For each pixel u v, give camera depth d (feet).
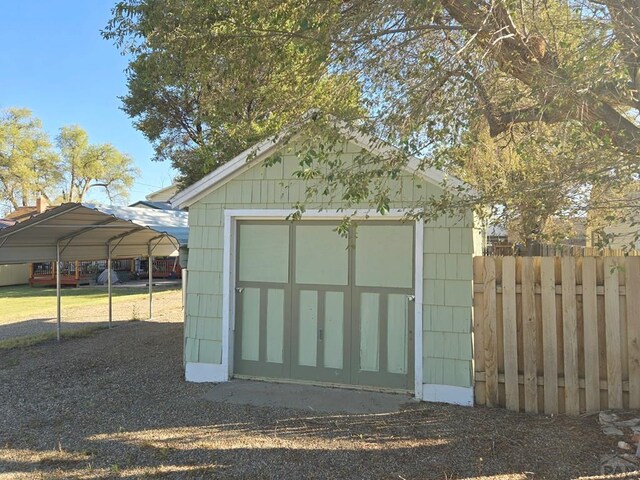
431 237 18.21
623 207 14.56
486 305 17.60
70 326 37.86
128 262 89.30
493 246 41.11
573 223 17.87
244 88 18.08
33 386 20.48
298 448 13.91
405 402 17.80
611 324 16.14
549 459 12.86
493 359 17.43
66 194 144.56
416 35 15.21
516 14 15.88
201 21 15.51
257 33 15.72
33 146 130.00
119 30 17.06
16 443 14.55
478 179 19.48
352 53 14.73
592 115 13.60
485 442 14.08
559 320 16.81
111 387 20.10
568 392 16.44
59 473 12.64
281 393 18.78
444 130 14.67
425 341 18.17
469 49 14.58
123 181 153.07
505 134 18.19
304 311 20.17
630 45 12.51
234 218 20.80
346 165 18.71
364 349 19.36
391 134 14.62
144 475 12.44
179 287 75.05
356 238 19.15
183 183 54.75
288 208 19.88
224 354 20.49
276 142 17.93
